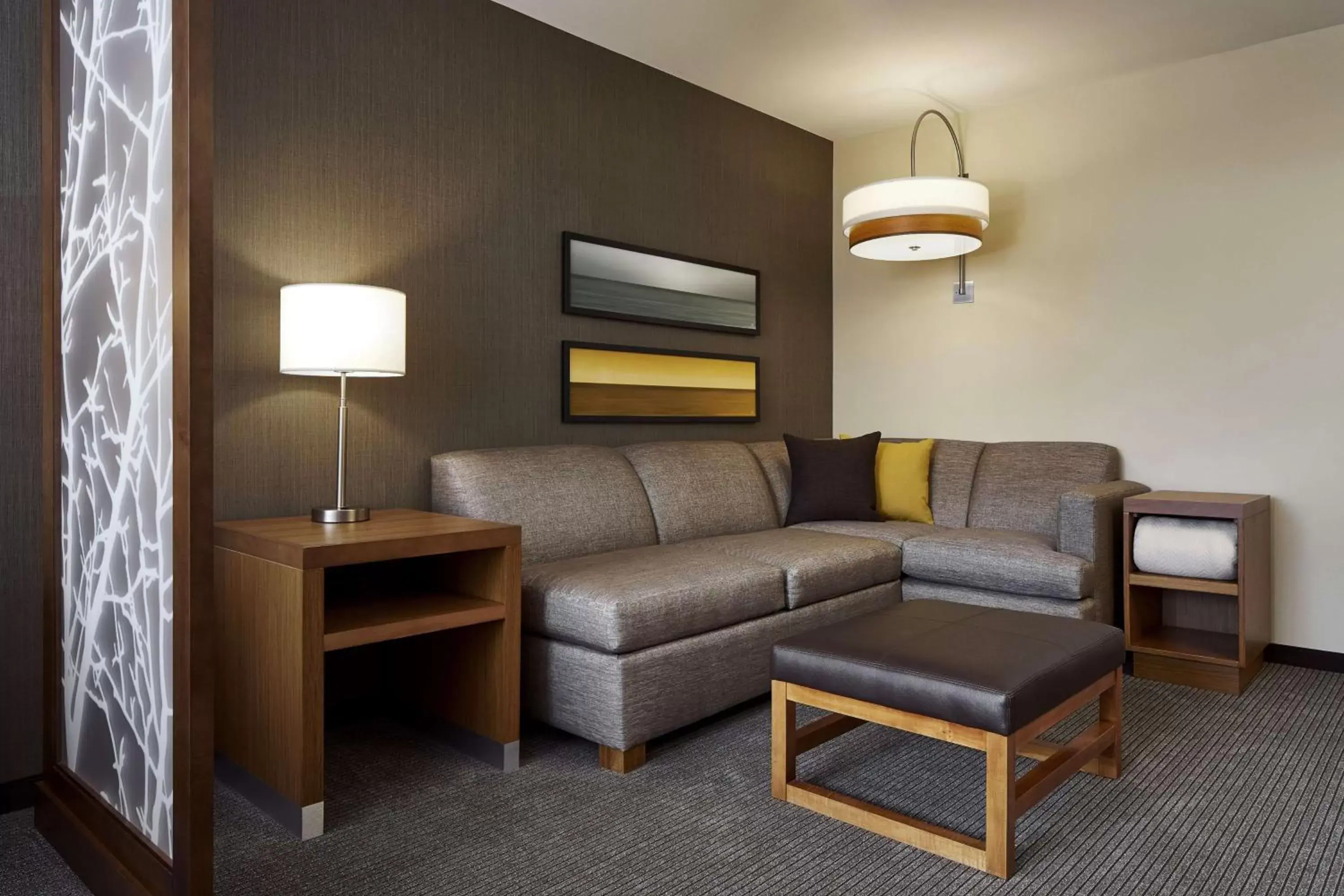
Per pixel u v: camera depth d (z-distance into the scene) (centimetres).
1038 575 309
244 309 255
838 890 171
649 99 378
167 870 152
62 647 203
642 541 324
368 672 281
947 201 334
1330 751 245
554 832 196
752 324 427
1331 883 173
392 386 291
